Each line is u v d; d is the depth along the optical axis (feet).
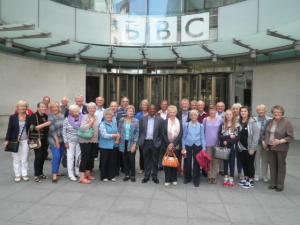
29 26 32.63
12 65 42.75
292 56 42.86
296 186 23.06
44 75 48.03
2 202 18.51
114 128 23.84
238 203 19.19
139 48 46.21
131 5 55.67
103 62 56.59
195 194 20.86
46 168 27.50
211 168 23.66
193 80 56.59
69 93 51.90
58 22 50.01
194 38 53.31
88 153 23.13
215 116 23.95
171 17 54.80
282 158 21.85
